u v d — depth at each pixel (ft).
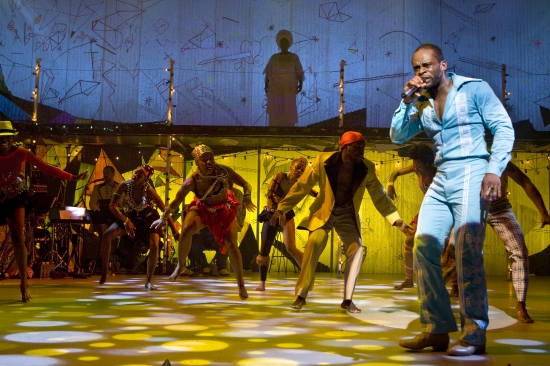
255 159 33.94
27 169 28.40
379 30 34.83
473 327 8.68
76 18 34.60
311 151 33.78
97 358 7.98
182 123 34.45
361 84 34.58
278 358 8.05
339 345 9.22
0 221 16.07
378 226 33.55
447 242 16.67
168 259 31.30
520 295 12.88
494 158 8.45
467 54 34.37
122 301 16.17
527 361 8.06
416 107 9.71
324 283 24.13
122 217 21.35
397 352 8.68
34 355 8.20
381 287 22.24
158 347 8.87
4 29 33.71
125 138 29.73
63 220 26.35
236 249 17.04
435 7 34.65
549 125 33.40
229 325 11.41
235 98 34.50
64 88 34.14
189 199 33.78
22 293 16.02
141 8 34.81
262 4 34.88
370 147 29.89
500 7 34.30
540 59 33.88
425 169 17.52
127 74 34.55
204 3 34.91
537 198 14.26
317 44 34.81
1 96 33.14
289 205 13.99
